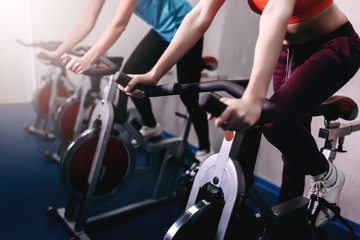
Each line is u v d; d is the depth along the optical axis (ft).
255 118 2.09
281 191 4.34
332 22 3.44
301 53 3.80
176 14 5.69
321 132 3.92
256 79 2.19
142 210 6.56
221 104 2.04
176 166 6.88
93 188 5.35
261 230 3.62
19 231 5.58
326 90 3.36
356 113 3.88
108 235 5.62
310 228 4.01
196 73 6.12
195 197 3.39
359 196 6.04
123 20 4.20
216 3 3.25
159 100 11.20
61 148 8.65
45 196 6.86
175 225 3.06
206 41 9.04
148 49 6.19
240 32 7.96
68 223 5.66
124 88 3.43
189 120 6.81
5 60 14.28
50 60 5.47
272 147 7.63
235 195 3.01
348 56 3.38
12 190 7.05
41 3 13.79
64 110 8.36
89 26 5.37
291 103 3.20
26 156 8.99
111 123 5.16
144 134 6.72
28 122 12.24
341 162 6.23
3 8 13.65
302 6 3.31
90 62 4.18
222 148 3.18
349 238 5.89
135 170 6.55
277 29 2.30
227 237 3.28
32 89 15.06
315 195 3.87
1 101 14.66
